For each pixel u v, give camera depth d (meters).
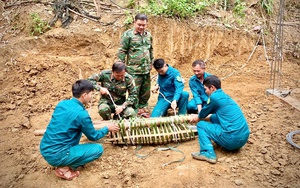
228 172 3.51
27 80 5.76
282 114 4.86
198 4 7.64
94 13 7.08
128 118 4.44
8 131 4.59
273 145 4.00
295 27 8.52
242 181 3.34
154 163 3.74
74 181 3.47
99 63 6.53
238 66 7.30
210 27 7.36
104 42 6.69
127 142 4.09
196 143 4.16
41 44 6.43
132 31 4.75
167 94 4.91
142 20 4.57
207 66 7.26
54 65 6.10
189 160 3.75
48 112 5.29
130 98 4.46
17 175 3.62
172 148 4.03
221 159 3.74
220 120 3.71
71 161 3.37
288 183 3.30
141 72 4.86
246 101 5.47
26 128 4.70
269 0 8.67
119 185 3.38
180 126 4.27
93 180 3.48
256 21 8.14
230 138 3.61
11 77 5.72
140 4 7.41
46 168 3.73
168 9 7.16
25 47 6.30
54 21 6.70
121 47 4.80
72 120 3.30
